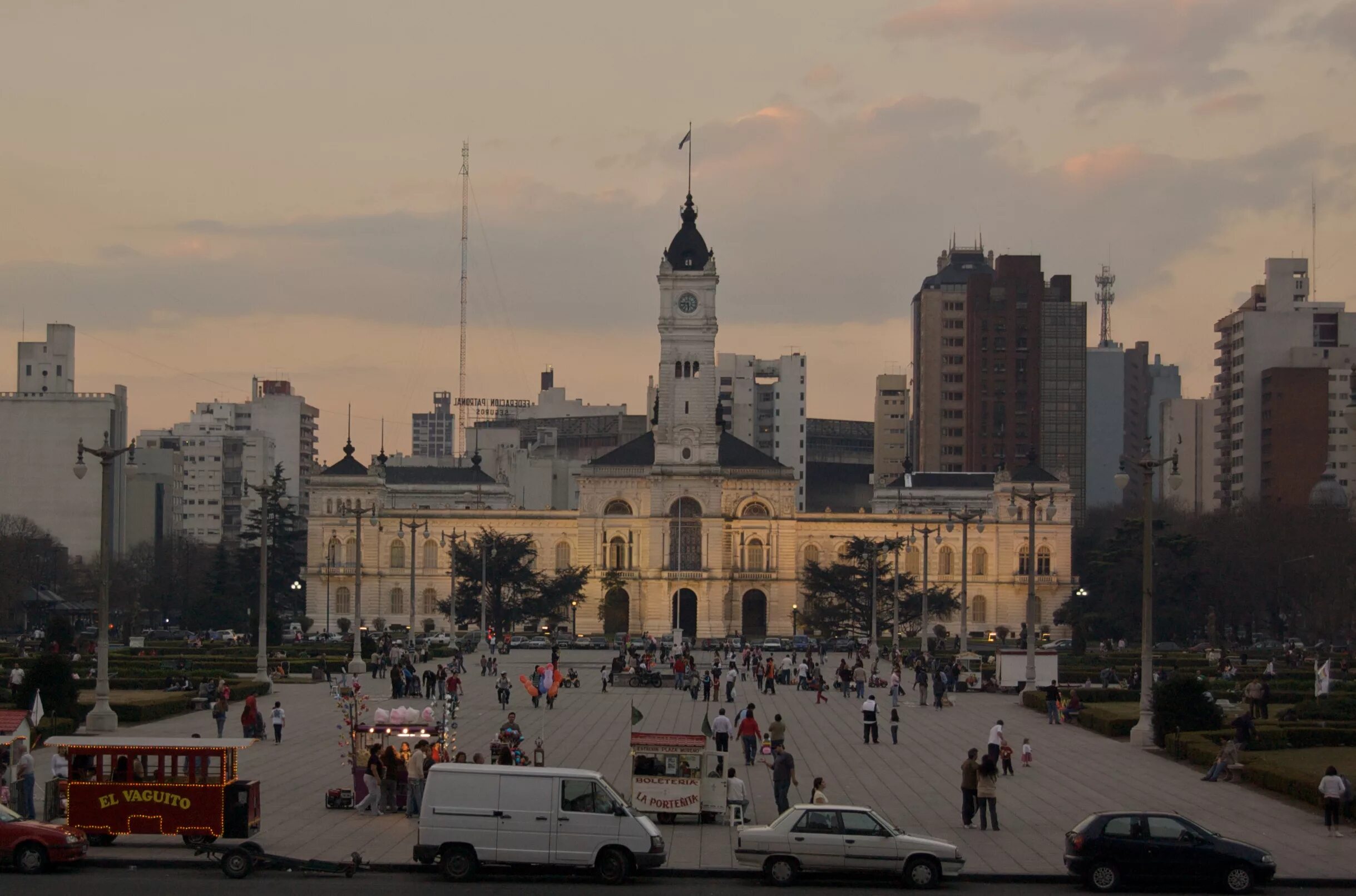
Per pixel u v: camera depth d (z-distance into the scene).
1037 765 107.12
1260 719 125.38
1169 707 116.19
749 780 99.00
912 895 68.00
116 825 72.12
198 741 74.25
